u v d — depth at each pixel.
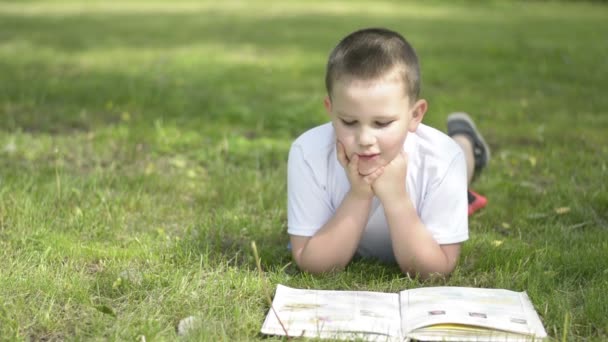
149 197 3.98
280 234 3.53
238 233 3.51
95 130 5.36
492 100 6.65
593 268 3.02
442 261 2.92
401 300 2.66
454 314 2.50
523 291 2.79
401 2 18.09
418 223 2.88
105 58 8.75
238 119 5.81
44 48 9.43
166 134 5.21
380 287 2.89
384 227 3.05
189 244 3.26
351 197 2.89
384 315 2.56
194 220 3.69
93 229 3.50
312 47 9.86
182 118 5.76
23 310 2.63
